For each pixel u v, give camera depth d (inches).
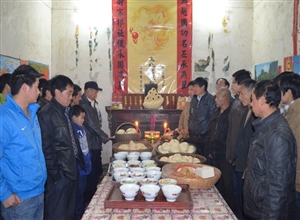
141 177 76.4
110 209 61.7
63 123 85.4
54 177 82.7
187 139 151.3
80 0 196.2
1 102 92.6
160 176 77.8
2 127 62.3
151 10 197.6
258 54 186.1
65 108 89.5
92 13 197.3
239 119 104.3
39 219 72.5
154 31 198.5
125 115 186.1
